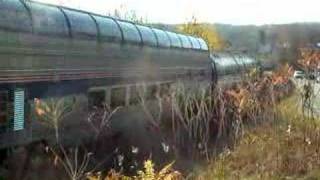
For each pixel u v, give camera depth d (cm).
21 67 1419
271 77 2978
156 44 2314
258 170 1650
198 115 2077
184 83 2484
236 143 2030
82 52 1719
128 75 2048
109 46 1898
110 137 1858
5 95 1359
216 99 2342
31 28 1459
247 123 2344
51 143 1530
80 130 1684
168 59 2442
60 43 1597
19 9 1424
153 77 2269
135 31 2152
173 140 2008
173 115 2062
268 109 2531
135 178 1298
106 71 1878
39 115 1491
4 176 1345
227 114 2331
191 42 2808
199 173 1630
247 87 2672
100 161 1653
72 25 1670
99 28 1838
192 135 2094
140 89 2148
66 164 1512
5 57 1352
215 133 2220
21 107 1420
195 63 2805
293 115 2552
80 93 1705
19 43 1407
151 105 2197
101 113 1816
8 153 1398
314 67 2569
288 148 1862
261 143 1939
